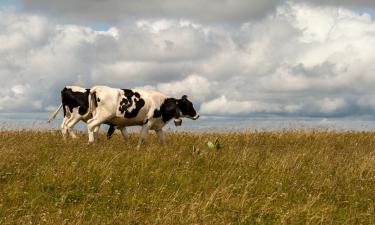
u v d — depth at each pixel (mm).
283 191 10617
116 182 10656
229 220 8406
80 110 19141
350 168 12695
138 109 17516
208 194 9898
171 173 11250
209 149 15227
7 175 10789
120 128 18328
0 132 17938
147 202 9492
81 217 8266
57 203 9281
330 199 10148
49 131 19312
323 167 13070
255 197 9750
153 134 20672
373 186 11508
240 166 12406
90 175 10906
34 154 12867
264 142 18594
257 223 8602
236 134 19922
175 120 18531
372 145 18688
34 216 8203
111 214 8898
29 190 10000
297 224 8430
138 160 12586
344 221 8805
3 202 9094
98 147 14508
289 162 12969
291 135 20109
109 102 17281
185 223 7938
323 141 18891
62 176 10703
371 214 9227
